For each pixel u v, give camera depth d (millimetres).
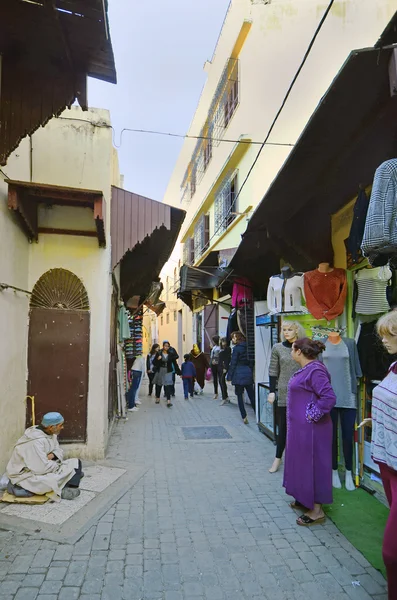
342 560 2986
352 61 2385
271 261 8203
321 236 5301
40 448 4047
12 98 3818
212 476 4750
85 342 5332
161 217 6156
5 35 3324
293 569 2879
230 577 2783
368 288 4293
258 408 7117
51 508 3791
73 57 3625
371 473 4258
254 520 3629
